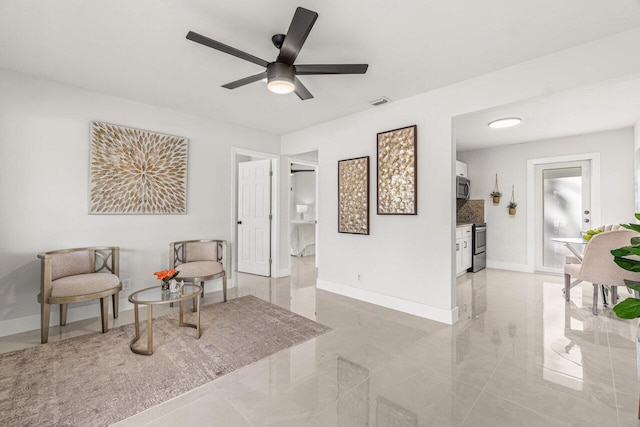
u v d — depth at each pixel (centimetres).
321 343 244
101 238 307
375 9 177
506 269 536
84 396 173
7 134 257
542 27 193
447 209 286
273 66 198
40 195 273
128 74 265
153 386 183
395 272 327
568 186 479
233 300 358
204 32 203
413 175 306
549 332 263
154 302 222
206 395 176
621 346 235
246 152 433
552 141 486
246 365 209
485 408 164
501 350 231
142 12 182
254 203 505
